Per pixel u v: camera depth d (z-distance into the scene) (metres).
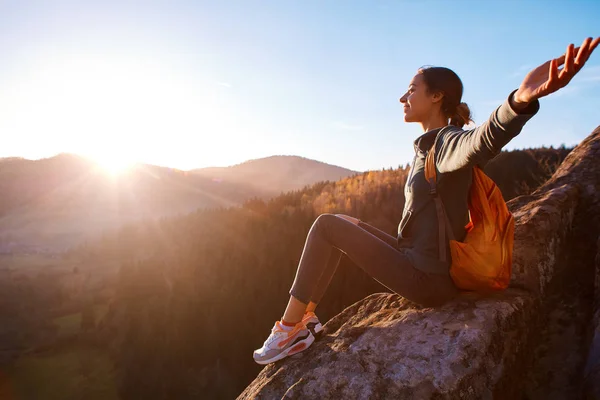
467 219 2.03
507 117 1.45
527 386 2.16
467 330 1.91
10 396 63.41
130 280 89.56
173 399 57.62
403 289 2.06
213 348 64.81
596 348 2.06
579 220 3.19
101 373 67.62
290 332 2.15
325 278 2.26
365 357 1.95
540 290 2.48
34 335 84.69
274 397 1.97
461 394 1.74
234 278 78.25
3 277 124.38
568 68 1.18
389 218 78.00
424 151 2.05
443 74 2.19
